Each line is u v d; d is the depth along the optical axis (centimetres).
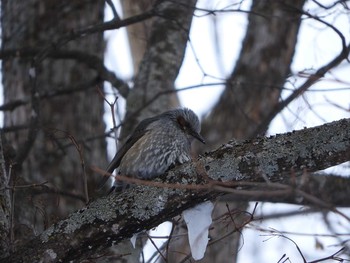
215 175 906
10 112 1630
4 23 1670
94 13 1669
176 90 1427
